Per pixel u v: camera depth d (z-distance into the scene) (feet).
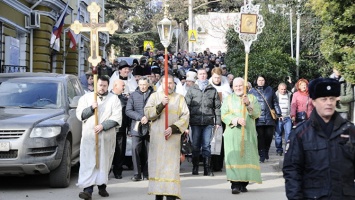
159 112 31.40
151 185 31.50
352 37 41.68
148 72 49.08
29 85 40.83
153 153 31.71
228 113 36.88
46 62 86.12
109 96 34.32
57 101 39.93
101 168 33.55
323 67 83.97
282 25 99.19
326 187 18.22
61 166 36.96
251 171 36.32
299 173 18.60
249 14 38.34
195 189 38.09
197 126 43.21
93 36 34.55
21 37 81.30
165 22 33.09
